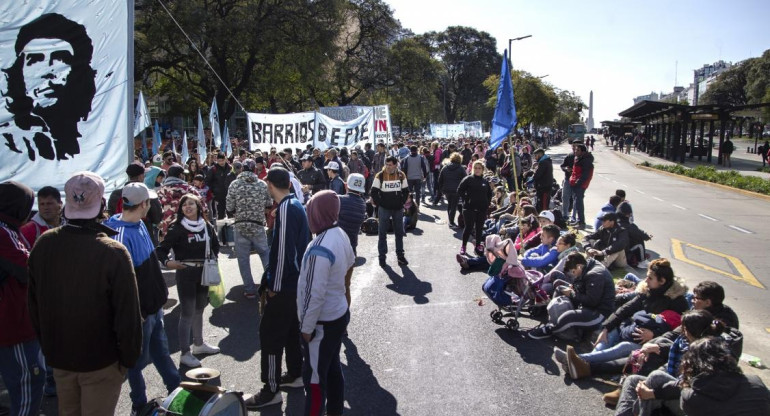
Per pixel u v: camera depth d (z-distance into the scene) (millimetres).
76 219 3229
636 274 8938
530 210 9578
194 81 35969
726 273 9773
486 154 20984
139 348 3383
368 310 7230
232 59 33875
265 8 32906
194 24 28422
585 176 13570
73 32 5359
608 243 9336
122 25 5492
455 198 13797
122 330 3266
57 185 5383
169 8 28938
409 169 16641
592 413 4617
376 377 5254
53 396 4875
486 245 6793
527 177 18438
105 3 5426
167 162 12430
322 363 4074
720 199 21266
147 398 4727
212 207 13844
